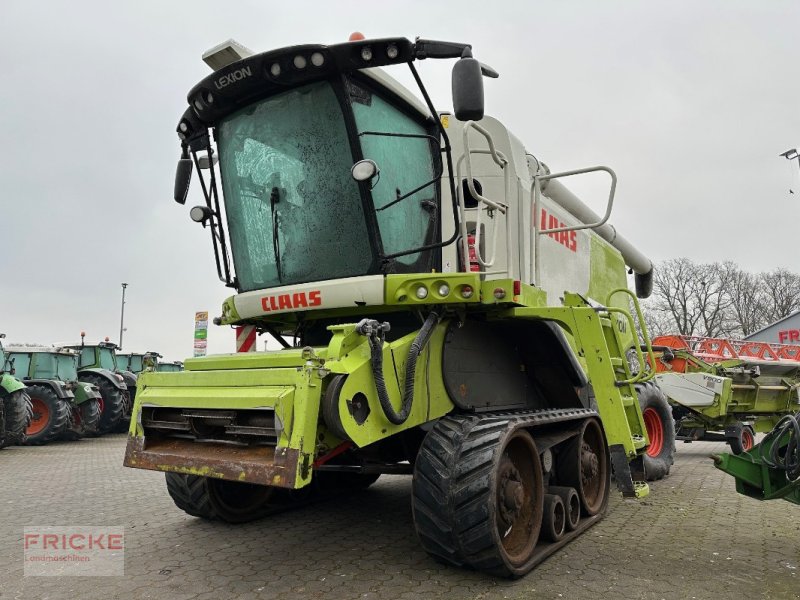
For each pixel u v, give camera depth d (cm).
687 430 1015
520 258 500
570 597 340
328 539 463
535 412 446
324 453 360
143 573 387
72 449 1188
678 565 398
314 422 321
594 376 459
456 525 351
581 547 439
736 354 1213
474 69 351
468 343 445
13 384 1105
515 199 505
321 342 471
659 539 461
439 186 459
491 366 471
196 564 404
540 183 569
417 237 436
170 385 390
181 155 480
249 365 370
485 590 351
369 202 394
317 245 418
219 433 379
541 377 530
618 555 420
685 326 4484
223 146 454
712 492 661
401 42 370
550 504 420
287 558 415
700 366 1027
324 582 366
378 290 393
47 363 1327
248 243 456
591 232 740
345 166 404
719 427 1002
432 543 365
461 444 368
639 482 516
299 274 427
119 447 1234
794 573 383
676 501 609
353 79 401
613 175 487
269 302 432
